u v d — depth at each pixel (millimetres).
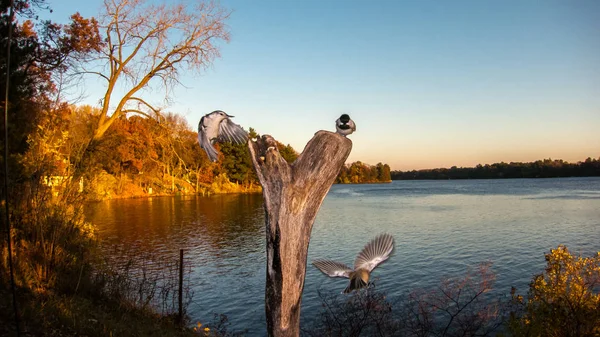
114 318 12188
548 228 42531
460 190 141625
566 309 11305
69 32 18641
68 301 11875
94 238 17328
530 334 11297
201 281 24172
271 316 5723
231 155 121750
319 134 5746
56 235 14875
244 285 23438
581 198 86875
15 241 13914
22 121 14664
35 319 9852
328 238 40125
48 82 16781
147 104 21656
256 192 117875
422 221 51500
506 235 38500
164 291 17344
